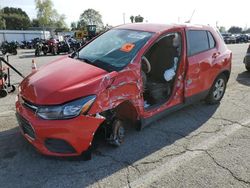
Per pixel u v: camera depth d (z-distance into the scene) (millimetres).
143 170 3758
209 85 5734
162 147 4340
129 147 4301
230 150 4312
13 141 4395
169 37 4879
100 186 3428
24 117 3631
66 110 3447
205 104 6234
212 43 5797
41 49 21906
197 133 4852
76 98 3506
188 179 3596
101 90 3660
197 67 5223
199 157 4102
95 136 3930
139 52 4258
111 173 3672
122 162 3912
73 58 4652
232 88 7773
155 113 4594
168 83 4918
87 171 3695
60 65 4328
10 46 22531
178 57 4902
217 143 4523
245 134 4859
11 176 3574
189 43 5117
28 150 4145
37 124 3471
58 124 3434
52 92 3551
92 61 4332
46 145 3564
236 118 5543
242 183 3547
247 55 9984
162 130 4914
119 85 3879
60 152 3574
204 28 5656
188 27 5199
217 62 5777
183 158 4066
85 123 3527
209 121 5363
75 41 26797
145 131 4844
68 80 3752
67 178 3559
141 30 4801
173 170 3775
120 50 4414
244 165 3928
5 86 6879
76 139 3520
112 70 4016
